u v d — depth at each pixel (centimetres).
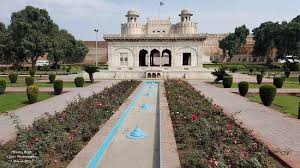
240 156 708
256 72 5453
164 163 747
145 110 1656
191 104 1497
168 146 881
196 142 927
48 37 5728
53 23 6050
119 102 1695
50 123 1043
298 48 6431
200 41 4862
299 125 1195
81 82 2891
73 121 1103
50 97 2167
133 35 4862
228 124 1081
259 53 7525
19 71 5522
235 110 1532
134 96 2072
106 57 8481
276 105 1822
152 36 4853
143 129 1216
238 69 6194
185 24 5653
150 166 807
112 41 4909
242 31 7988
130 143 1016
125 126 1266
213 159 702
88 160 768
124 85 2592
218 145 825
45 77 4244
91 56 8469
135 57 4919
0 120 1297
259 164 660
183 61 5172
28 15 5784
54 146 844
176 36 4847
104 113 1310
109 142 1005
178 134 988
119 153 913
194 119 1109
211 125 1025
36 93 1867
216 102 1825
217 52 8612
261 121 1268
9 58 6028
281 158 774
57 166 749
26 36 5544
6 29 7050
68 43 6825
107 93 1944
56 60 6091
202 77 4356
